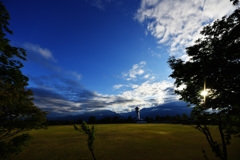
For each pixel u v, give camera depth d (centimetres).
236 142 1230
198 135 1934
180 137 1819
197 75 678
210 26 657
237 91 569
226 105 577
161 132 2422
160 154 1055
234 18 588
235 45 559
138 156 1023
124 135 2172
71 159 1005
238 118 269
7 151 452
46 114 740
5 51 789
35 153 1180
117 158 993
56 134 2552
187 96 743
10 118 614
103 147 1345
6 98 458
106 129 3338
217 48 622
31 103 698
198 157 945
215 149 284
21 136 505
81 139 1906
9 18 838
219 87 623
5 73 783
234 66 551
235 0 561
